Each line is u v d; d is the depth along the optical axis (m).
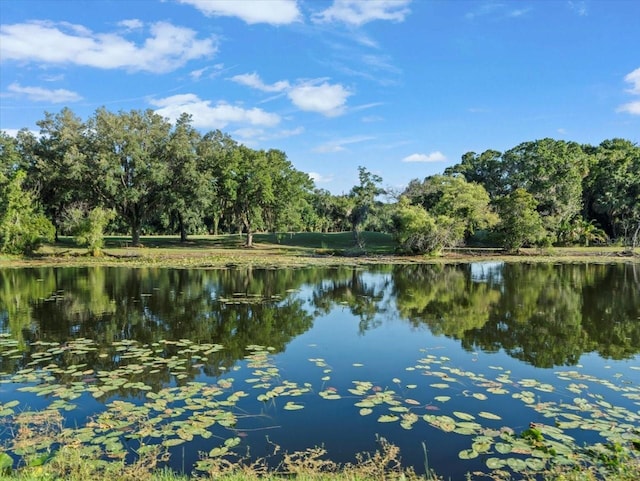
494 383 9.07
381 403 8.05
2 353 11.23
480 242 51.00
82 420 7.34
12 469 5.55
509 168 61.38
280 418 7.45
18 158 39.66
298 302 18.41
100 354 11.14
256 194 44.09
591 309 16.81
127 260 34.25
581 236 47.28
